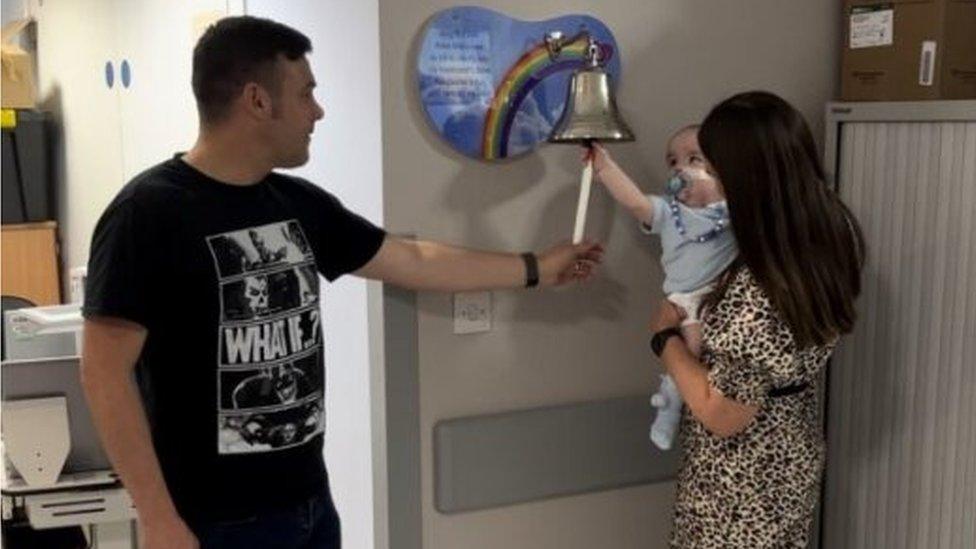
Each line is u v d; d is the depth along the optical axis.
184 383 1.78
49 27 5.11
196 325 1.77
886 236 2.34
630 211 2.15
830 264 1.82
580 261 2.16
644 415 2.39
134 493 1.73
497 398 2.25
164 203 1.74
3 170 4.87
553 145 2.22
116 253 1.71
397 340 2.12
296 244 1.89
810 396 2.01
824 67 2.52
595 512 2.39
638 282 2.36
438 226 2.13
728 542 1.98
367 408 2.33
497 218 2.19
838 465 2.51
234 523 1.83
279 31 1.83
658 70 2.31
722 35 2.38
